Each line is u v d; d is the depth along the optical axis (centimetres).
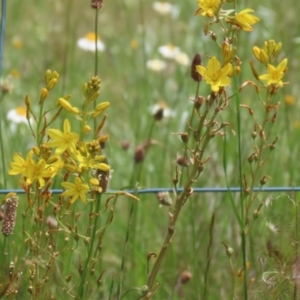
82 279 361
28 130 720
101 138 329
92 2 419
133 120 770
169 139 738
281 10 895
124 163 713
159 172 642
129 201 580
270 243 422
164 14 1012
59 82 834
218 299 515
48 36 1000
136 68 895
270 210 466
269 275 416
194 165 353
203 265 549
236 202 571
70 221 416
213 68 337
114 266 559
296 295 383
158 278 505
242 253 384
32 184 340
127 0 1044
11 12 1073
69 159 340
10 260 445
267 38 870
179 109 810
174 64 959
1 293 336
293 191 426
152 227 595
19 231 523
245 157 581
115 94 893
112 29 1061
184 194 357
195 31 943
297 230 395
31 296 361
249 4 979
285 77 779
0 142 509
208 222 570
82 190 333
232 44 345
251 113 365
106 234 591
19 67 932
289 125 698
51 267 370
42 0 1096
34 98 829
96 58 425
